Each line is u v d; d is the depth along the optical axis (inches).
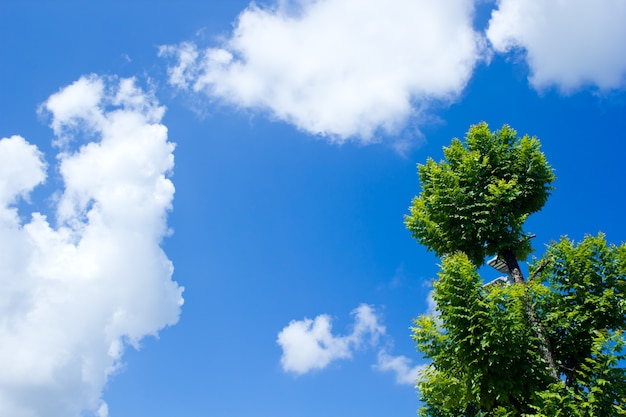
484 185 621.9
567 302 549.6
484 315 495.2
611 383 445.7
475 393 519.2
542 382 491.5
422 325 568.4
